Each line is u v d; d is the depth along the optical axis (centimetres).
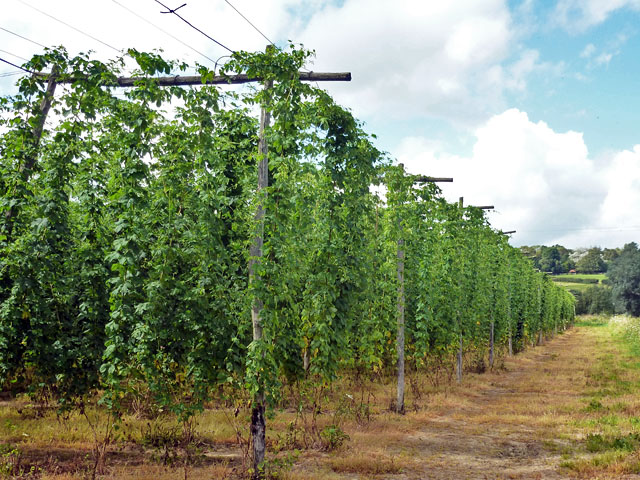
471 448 987
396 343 1424
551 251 14112
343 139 952
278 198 780
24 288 770
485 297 2175
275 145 776
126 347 733
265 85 787
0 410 1076
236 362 797
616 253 14112
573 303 7969
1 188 820
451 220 1817
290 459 798
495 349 2853
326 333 878
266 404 774
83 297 884
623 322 5356
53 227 827
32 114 802
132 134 745
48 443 894
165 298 771
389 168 1299
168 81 812
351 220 955
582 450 959
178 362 836
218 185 950
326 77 829
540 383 1895
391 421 1203
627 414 1260
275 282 762
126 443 918
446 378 1923
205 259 798
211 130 841
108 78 763
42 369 829
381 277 1341
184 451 886
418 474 820
